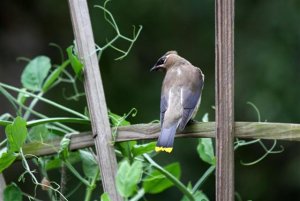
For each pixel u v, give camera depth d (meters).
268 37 16.73
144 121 16.45
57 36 17.88
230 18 5.64
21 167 14.66
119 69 16.86
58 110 15.81
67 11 17.88
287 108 15.94
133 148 6.33
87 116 6.70
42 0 17.88
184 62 7.61
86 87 6.35
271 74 16.17
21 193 6.33
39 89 7.21
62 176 6.71
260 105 15.94
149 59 17.08
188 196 6.38
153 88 16.80
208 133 6.02
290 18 16.69
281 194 16.62
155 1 17.02
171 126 6.38
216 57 5.67
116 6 16.88
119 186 5.00
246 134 5.63
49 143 6.45
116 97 16.75
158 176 6.77
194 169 15.24
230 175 5.62
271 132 5.58
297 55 16.45
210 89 16.47
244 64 16.50
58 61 17.84
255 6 17.05
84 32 6.39
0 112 15.69
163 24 17.12
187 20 17.17
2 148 6.98
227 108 5.64
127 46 16.88
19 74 17.30
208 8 17.14
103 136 6.25
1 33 17.58
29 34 17.70
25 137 6.12
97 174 6.59
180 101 6.93
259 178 16.64
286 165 16.62
